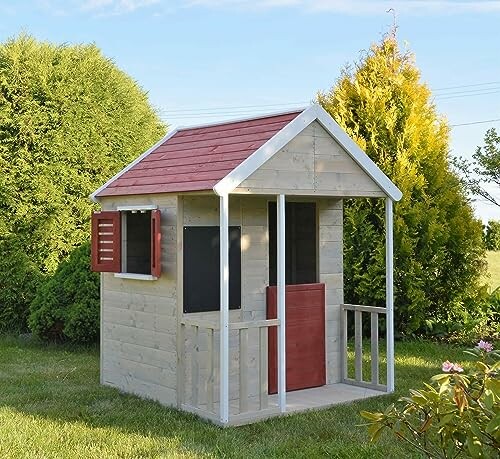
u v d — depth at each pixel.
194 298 7.75
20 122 12.96
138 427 6.90
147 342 8.14
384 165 12.12
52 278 11.93
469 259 12.41
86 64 13.75
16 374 9.57
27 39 13.58
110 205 8.78
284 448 6.22
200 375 7.62
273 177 7.35
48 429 6.79
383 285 12.01
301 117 7.55
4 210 13.20
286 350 8.55
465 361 10.45
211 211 7.91
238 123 8.41
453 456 4.46
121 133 14.07
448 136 12.70
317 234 9.00
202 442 6.43
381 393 8.45
